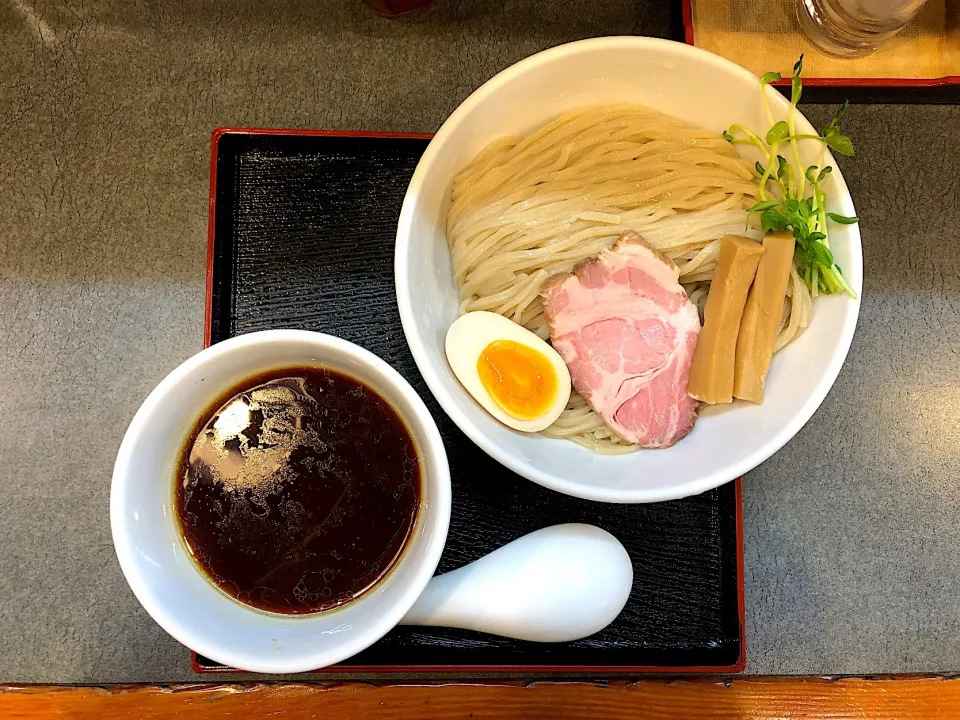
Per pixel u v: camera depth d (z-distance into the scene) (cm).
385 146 39
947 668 39
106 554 38
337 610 32
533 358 37
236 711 36
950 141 42
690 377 37
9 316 40
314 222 39
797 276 36
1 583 38
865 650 39
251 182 39
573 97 37
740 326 36
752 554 40
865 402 41
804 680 37
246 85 41
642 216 38
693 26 40
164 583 30
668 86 36
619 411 37
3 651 37
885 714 37
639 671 37
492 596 34
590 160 38
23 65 41
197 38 42
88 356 40
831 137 34
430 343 34
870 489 40
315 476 33
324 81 42
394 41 42
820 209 34
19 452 39
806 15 40
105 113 41
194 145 41
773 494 40
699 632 37
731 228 38
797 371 35
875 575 40
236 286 38
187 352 40
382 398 33
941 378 41
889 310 41
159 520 31
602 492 33
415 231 34
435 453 30
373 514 33
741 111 36
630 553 38
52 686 36
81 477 39
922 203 42
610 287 37
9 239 40
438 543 29
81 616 38
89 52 42
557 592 34
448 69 42
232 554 32
